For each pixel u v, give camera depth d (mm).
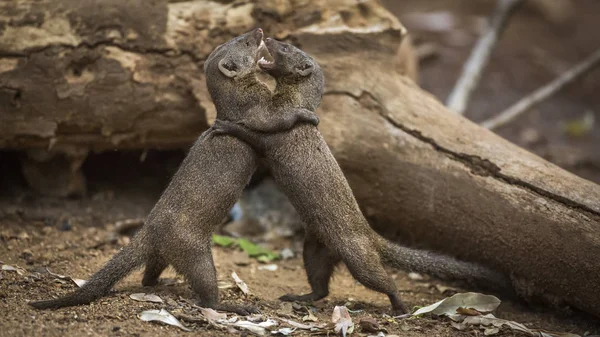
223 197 8883
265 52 9680
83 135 11820
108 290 8633
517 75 23672
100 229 11953
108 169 13930
